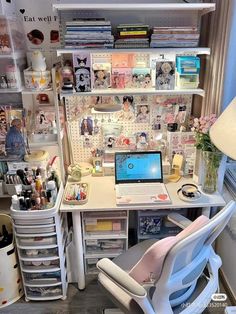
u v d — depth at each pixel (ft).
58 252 6.18
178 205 6.04
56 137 6.57
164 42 6.02
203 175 6.45
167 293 4.29
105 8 5.75
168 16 6.48
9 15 5.84
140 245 6.01
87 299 6.59
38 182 5.88
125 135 7.36
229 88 5.99
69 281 6.97
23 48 6.56
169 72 6.24
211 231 4.50
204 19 6.52
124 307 4.65
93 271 7.22
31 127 6.69
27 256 6.19
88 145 7.43
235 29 5.56
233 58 5.76
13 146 6.52
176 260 4.05
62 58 6.61
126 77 6.42
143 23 6.51
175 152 7.04
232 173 6.90
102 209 5.96
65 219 6.72
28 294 6.51
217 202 6.07
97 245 6.90
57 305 6.46
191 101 7.18
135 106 7.13
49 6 6.34
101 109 6.60
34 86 6.12
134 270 4.37
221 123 3.98
